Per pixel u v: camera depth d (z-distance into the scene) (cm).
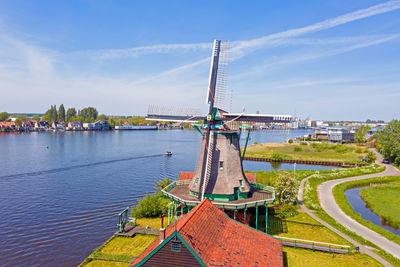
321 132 18738
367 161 9481
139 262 1783
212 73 3288
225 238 2048
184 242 1705
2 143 13488
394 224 3969
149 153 10950
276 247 2188
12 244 3366
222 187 3150
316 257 2733
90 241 3456
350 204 5012
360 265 2581
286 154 11475
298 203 4675
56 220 4084
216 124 3291
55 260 3031
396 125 9950
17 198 5038
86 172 7250
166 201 4641
